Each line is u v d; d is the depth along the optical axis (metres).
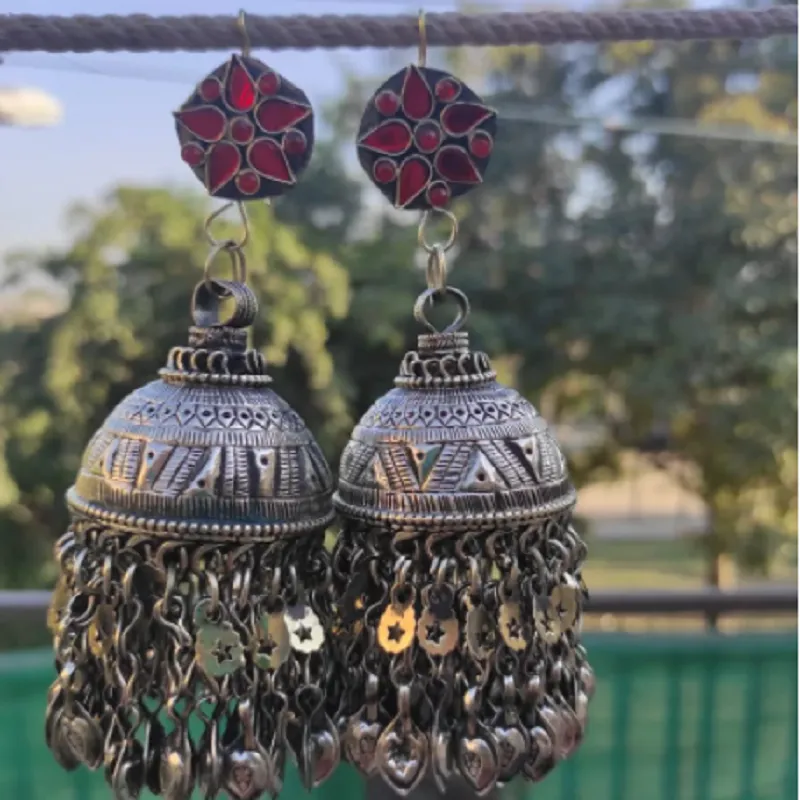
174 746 0.89
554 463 0.98
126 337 3.65
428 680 0.94
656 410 4.23
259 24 1.03
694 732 1.73
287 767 1.71
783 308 4.29
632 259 4.29
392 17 1.04
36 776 1.64
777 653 1.73
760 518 4.67
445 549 0.93
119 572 0.91
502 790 1.65
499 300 4.27
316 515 0.95
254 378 0.97
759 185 4.28
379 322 3.83
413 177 1.02
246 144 0.99
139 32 1.01
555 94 4.27
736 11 1.10
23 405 3.76
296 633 0.92
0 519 3.89
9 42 1.00
